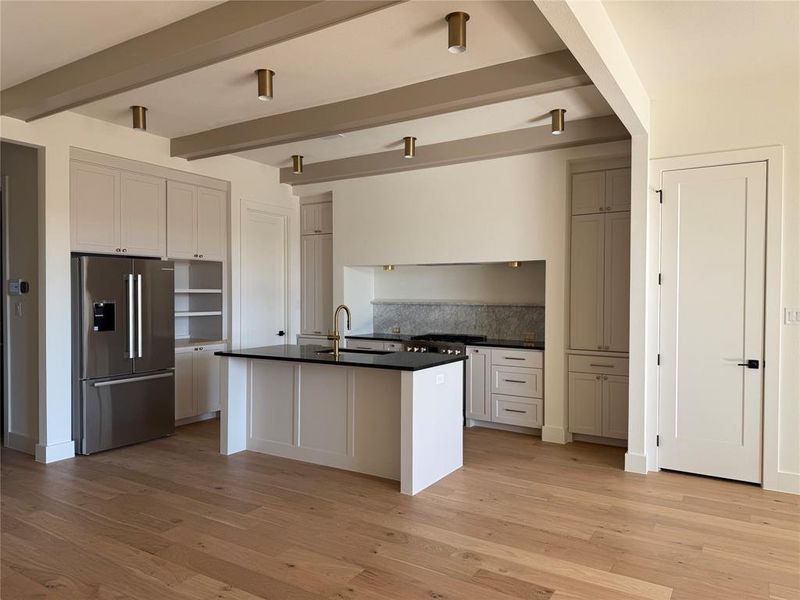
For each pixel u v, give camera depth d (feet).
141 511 10.79
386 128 15.37
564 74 10.39
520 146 15.52
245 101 13.26
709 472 12.67
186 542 9.46
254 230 19.80
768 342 11.98
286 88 12.35
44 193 13.61
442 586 8.05
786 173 11.78
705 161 12.54
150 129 15.58
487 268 19.71
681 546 9.32
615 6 8.80
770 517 10.52
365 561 8.80
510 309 19.26
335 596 7.80
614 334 15.49
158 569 8.55
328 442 13.71
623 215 15.40
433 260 18.12
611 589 7.97
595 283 15.80
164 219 16.84
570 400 16.05
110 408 14.96
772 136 11.88
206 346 18.28
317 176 19.60
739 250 12.25
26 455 14.49
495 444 15.83
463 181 17.54
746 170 12.13
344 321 20.22
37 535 9.71
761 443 12.12
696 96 12.62
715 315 12.54
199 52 9.39
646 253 13.07
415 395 11.82
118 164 15.44
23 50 10.49
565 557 8.93
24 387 14.79
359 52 10.49
